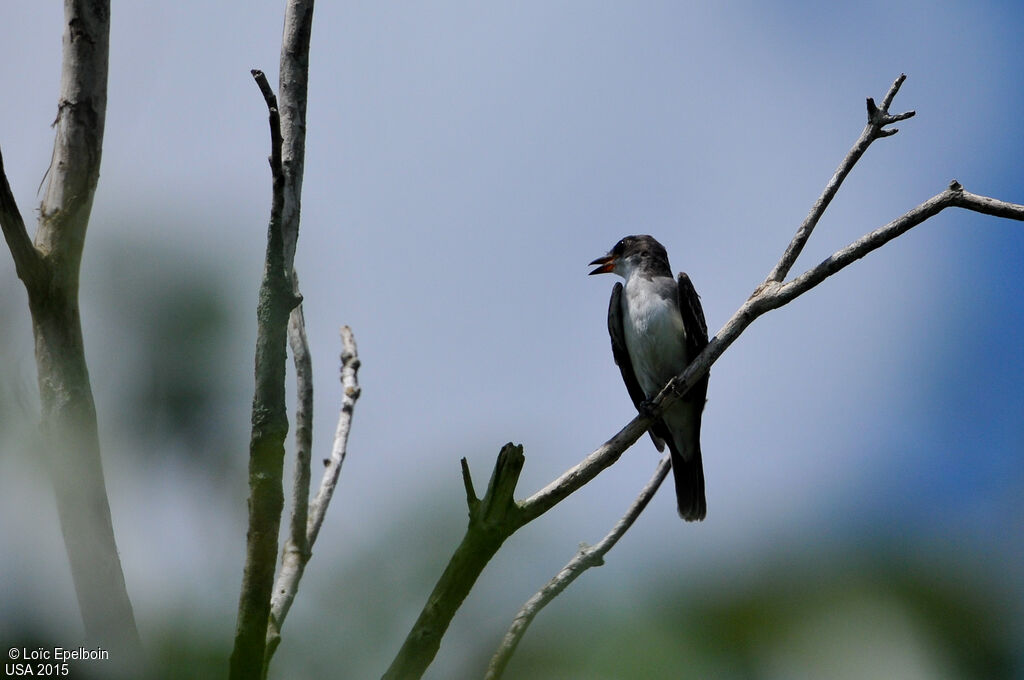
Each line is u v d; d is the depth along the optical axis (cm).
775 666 272
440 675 512
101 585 446
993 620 260
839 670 263
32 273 609
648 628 288
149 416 416
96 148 685
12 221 601
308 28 757
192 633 387
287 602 708
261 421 589
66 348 607
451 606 518
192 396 418
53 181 673
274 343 602
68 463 448
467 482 521
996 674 256
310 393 823
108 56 709
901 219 808
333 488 822
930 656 259
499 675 338
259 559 565
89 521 450
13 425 454
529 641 324
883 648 262
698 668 278
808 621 272
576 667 302
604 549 645
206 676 378
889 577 271
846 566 277
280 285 606
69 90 692
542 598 523
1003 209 786
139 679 375
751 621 279
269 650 550
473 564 529
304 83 752
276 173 612
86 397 465
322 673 416
